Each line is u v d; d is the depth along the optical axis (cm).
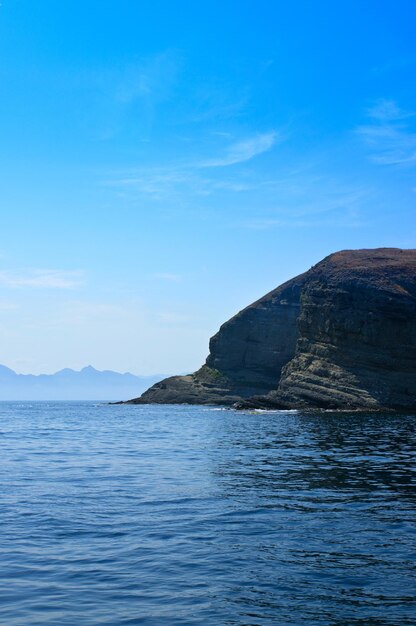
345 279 9012
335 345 8862
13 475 2414
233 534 1417
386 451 3394
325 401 8638
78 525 1505
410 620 919
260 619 927
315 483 2203
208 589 1057
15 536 1400
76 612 962
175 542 1350
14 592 1049
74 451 3497
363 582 1085
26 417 9288
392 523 1527
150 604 993
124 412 10169
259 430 5184
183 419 7319
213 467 2681
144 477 2352
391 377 8338
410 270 9119
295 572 1141
